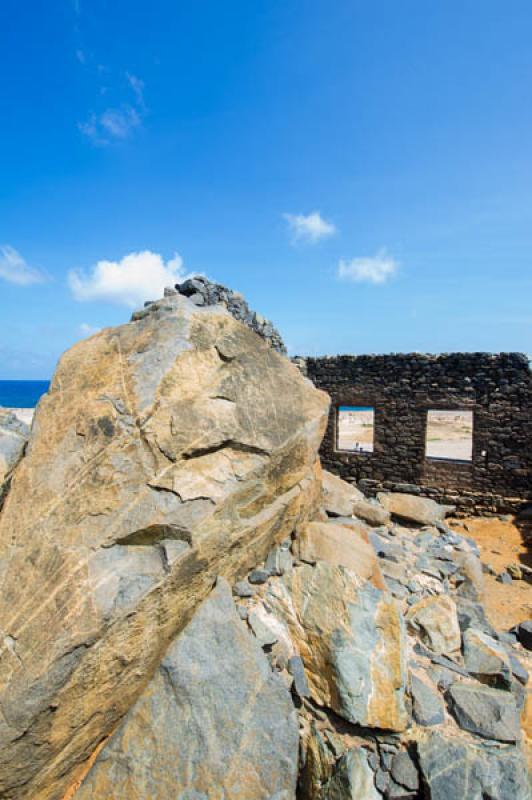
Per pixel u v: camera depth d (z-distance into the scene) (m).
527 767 3.48
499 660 4.45
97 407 4.14
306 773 3.73
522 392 11.75
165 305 4.98
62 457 3.92
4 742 2.86
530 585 7.61
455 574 6.71
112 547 3.68
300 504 5.80
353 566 5.05
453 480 12.62
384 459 13.57
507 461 11.96
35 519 3.62
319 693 3.94
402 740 3.67
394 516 8.98
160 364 4.44
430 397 12.86
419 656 4.59
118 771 3.34
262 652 4.00
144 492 3.91
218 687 3.65
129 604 3.43
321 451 14.71
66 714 3.17
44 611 3.23
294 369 6.20
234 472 4.54
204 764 3.33
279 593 4.75
